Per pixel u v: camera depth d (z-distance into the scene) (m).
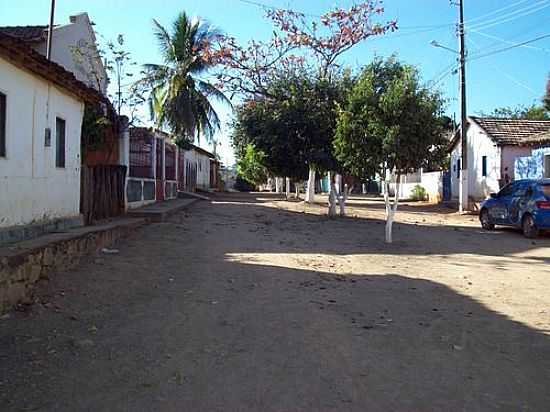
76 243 9.72
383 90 19.50
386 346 5.80
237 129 24.02
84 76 23.34
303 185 54.25
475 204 26.89
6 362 5.10
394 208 15.12
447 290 8.76
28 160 9.89
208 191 46.06
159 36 33.81
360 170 15.34
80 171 12.95
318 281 9.30
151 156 22.73
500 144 27.03
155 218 17.14
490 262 11.73
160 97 33.91
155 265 10.08
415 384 4.76
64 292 7.74
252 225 18.52
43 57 9.54
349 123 15.09
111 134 17.62
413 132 14.44
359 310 7.36
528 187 16.77
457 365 5.26
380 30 23.72
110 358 5.29
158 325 6.44
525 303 7.88
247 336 6.09
